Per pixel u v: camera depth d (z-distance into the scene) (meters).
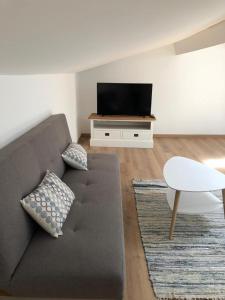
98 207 1.72
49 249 1.30
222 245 1.96
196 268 1.74
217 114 4.96
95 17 0.70
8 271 1.15
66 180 2.14
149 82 4.79
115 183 2.12
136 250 1.91
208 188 1.96
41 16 0.59
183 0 0.71
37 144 1.82
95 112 4.98
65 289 1.18
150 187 2.89
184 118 5.00
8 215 1.19
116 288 1.18
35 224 1.48
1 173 1.24
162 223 2.22
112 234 1.44
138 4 0.65
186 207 2.16
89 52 1.65
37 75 2.43
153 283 1.61
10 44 0.83
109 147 4.48
